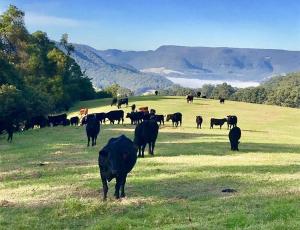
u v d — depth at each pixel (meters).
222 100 100.94
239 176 22.89
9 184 22.53
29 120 67.38
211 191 19.14
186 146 37.88
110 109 88.88
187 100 98.44
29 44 97.62
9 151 37.53
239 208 15.32
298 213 14.22
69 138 45.09
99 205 16.47
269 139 49.66
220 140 43.91
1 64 75.50
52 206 17.06
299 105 193.88
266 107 97.44
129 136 44.16
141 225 14.15
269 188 19.27
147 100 102.81
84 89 139.12
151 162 28.03
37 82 99.31
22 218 15.59
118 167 16.95
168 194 18.64
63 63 116.12
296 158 31.78
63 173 25.09
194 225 13.41
